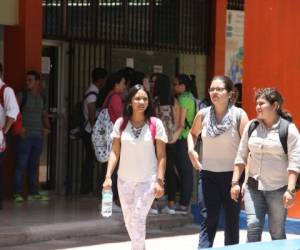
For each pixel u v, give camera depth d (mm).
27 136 13445
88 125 14000
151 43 16125
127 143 8523
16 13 13758
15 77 13781
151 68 16219
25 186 13883
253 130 8305
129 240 11367
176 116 12492
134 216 8555
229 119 8648
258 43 12070
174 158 12711
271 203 8219
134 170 8523
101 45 15219
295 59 11734
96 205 13469
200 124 8930
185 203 12930
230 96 8773
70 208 13055
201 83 17203
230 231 8820
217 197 8844
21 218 11828
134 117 8586
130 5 15680
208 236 8875
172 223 12609
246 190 8367
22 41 13688
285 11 11812
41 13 13875
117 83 12523
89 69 15039
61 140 14812
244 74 12281
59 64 14719
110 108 12430
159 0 16281
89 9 14984
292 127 8156
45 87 14602
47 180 14797
